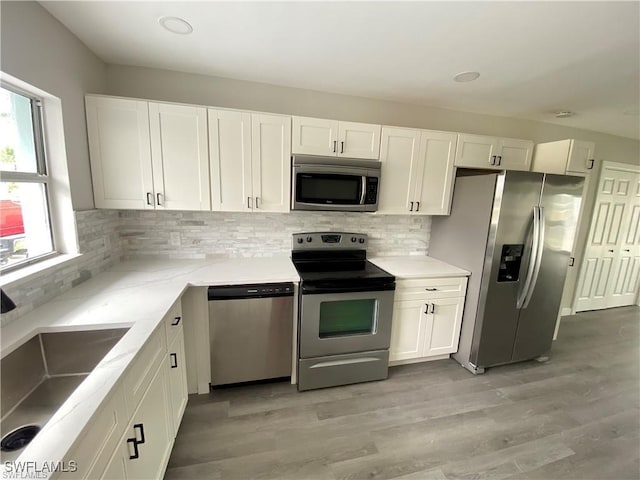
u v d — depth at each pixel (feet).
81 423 2.35
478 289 7.90
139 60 6.44
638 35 4.92
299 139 7.07
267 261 7.97
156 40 5.55
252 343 6.82
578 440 5.99
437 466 5.30
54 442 2.17
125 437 3.30
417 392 7.32
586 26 4.72
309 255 8.53
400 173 7.96
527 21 4.62
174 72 6.98
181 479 4.89
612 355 9.43
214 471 5.04
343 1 4.26
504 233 7.47
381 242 9.48
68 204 5.26
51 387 3.95
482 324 7.86
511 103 8.55
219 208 6.87
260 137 6.83
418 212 8.35
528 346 8.52
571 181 7.82
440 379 7.89
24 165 4.62
